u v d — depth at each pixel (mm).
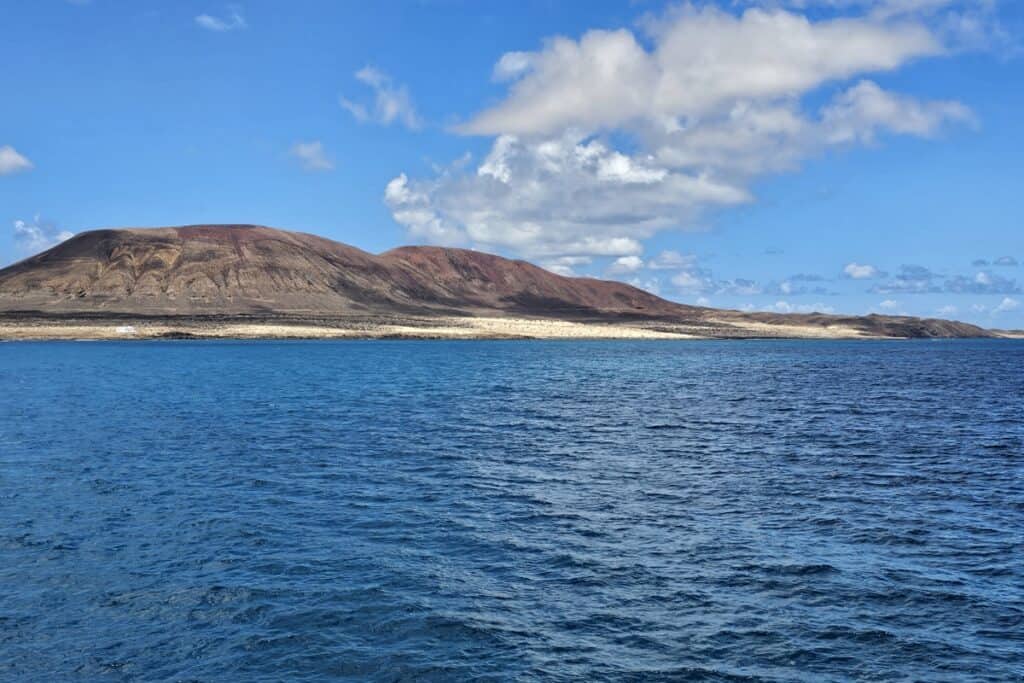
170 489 31766
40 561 22656
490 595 20344
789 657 17094
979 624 18844
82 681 15922
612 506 29766
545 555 23609
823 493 32188
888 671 16516
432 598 20109
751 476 35719
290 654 17031
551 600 20078
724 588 20969
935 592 20797
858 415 60031
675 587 21000
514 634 18062
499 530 26281
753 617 19125
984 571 22484
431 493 31625
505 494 31641
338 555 23438
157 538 24953
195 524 26609
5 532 25453
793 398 74500
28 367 112562
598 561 23094
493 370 116125
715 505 30000
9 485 32281
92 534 25344
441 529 26359
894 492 32406
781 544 24922
